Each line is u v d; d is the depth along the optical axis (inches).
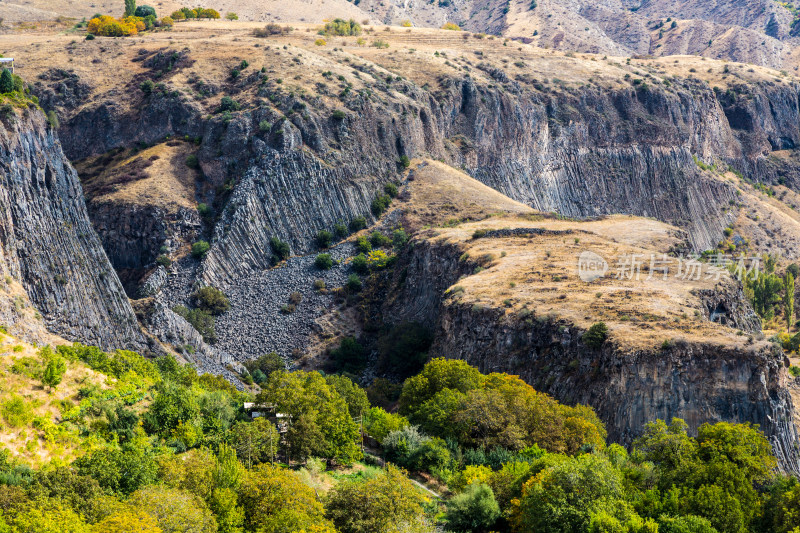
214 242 6328.7
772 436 3021.7
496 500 2363.4
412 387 3378.4
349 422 2765.7
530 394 3095.5
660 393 3147.1
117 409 2522.1
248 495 2076.8
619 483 2257.6
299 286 6225.4
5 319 3479.3
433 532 2199.8
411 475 2709.2
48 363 2642.7
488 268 4845.0
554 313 3811.5
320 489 2377.0
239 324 5910.4
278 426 2645.2
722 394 3102.9
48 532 1720.0
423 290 5565.9
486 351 4028.1
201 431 2551.7
